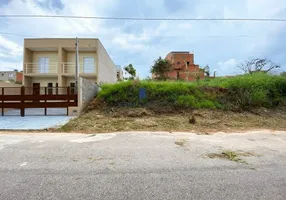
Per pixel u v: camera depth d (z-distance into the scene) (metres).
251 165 3.39
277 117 8.41
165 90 10.16
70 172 3.04
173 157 3.75
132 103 9.64
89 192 2.44
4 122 7.43
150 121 7.45
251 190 2.52
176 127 6.74
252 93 9.87
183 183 2.69
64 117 8.44
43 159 3.60
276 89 10.54
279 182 2.75
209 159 3.67
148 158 3.69
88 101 10.43
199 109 8.96
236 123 7.39
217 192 2.45
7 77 31.77
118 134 5.73
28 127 6.64
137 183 2.68
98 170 3.12
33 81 18.22
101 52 18.41
